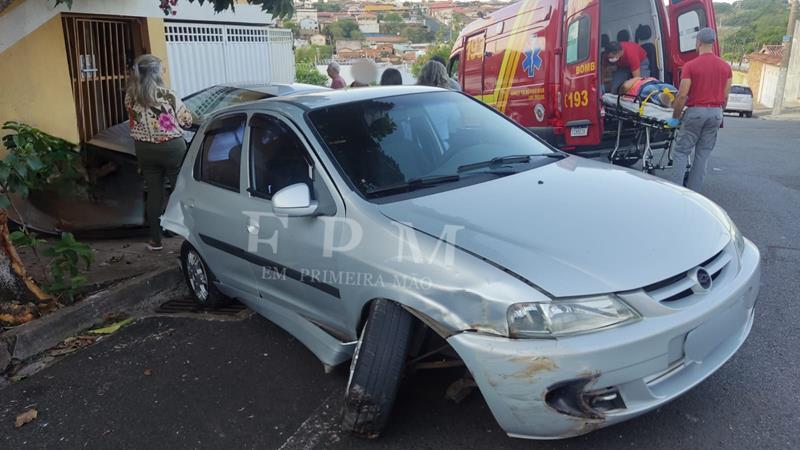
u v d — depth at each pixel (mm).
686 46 7832
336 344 3219
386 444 2857
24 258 5742
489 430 2906
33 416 3318
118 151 6156
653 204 3047
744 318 2834
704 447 2664
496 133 4000
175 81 9305
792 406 2906
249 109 3996
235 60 10523
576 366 2320
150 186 5637
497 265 2520
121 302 4691
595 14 6648
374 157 3393
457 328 2539
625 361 2348
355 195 3102
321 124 3541
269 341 4059
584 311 2367
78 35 7082
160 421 3207
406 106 3904
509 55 8500
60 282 4473
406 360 2939
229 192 3953
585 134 7117
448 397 3133
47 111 6586
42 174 5758
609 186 3281
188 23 9438
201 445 2982
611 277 2439
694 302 2525
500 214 2893
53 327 4188
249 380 3561
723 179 8305
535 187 3244
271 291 3754
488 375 2443
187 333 4258
